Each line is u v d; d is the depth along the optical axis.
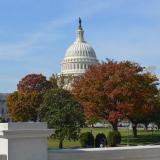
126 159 13.88
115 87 82.75
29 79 171.50
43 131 12.09
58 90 63.00
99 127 173.62
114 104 82.56
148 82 86.88
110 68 85.75
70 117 59.78
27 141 11.86
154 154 14.51
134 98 82.75
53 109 60.31
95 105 82.50
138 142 79.12
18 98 153.25
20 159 11.70
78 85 86.69
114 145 66.94
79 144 69.62
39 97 151.38
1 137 11.70
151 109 86.25
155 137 93.94
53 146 65.25
